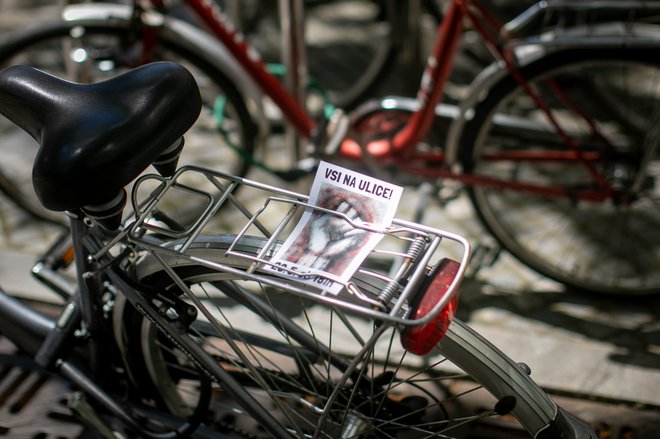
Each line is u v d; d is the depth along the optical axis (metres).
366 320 2.79
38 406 2.50
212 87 3.08
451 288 1.50
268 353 2.55
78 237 1.88
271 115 3.88
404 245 3.09
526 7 4.66
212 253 1.80
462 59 4.66
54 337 2.10
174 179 1.71
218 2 4.50
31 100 1.63
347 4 5.30
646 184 2.94
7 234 3.27
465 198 3.52
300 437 1.88
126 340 2.13
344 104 4.16
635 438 2.41
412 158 2.90
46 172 1.52
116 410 2.18
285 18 2.82
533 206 3.56
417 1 3.40
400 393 2.53
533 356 2.68
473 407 2.51
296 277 1.56
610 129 3.85
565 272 2.92
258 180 3.58
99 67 2.94
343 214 1.61
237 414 2.46
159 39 2.93
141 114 1.55
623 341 2.75
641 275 3.11
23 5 5.23
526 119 3.48
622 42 2.49
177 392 2.32
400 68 4.52
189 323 1.87
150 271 1.90
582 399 2.55
